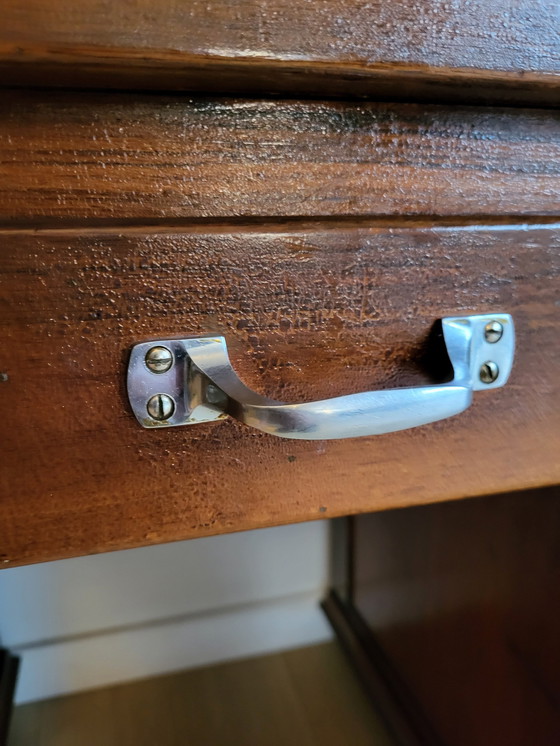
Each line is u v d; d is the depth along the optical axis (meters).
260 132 0.17
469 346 0.20
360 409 0.18
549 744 0.31
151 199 0.17
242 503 0.19
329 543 0.59
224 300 0.18
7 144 0.15
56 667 0.52
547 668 0.31
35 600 0.51
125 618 0.54
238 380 0.18
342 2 0.16
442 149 0.19
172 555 0.53
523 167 0.19
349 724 0.49
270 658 0.58
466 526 0.38
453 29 0.17
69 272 0.16
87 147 0.16
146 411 0.18
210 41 0.15
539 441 0.22
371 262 0.19
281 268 0.18
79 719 0.50
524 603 0.33
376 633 0.54
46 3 0.14
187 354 0.18
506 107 0.19
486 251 0.20
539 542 0.31
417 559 0.46
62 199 0.16
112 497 0.18
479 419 0.21
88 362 0.17
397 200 0.19
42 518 0.18
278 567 0.58
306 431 0.18
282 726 0.49
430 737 0.45
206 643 0.56
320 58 0.16
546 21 0.17
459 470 0.21
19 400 0.17
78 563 0.51
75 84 0.15
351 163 0.18
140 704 0.52
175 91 0.16
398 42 0.16
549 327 0.21
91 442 0.18
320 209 0.18
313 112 0.17
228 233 0.17
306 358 0.19
